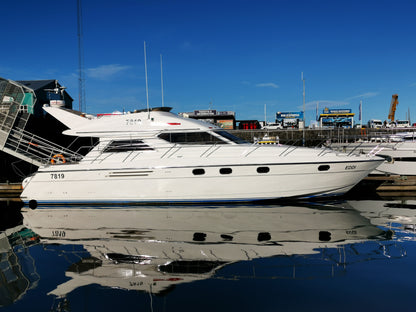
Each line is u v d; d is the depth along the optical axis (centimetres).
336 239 554
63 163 997
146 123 955
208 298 338
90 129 973
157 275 402
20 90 1364
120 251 504
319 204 900
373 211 812
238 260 452
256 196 897
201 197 898
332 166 884
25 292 362
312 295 343
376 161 898
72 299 343
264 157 883
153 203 916
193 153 907
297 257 461
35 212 882
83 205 944
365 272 403
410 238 557
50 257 485
